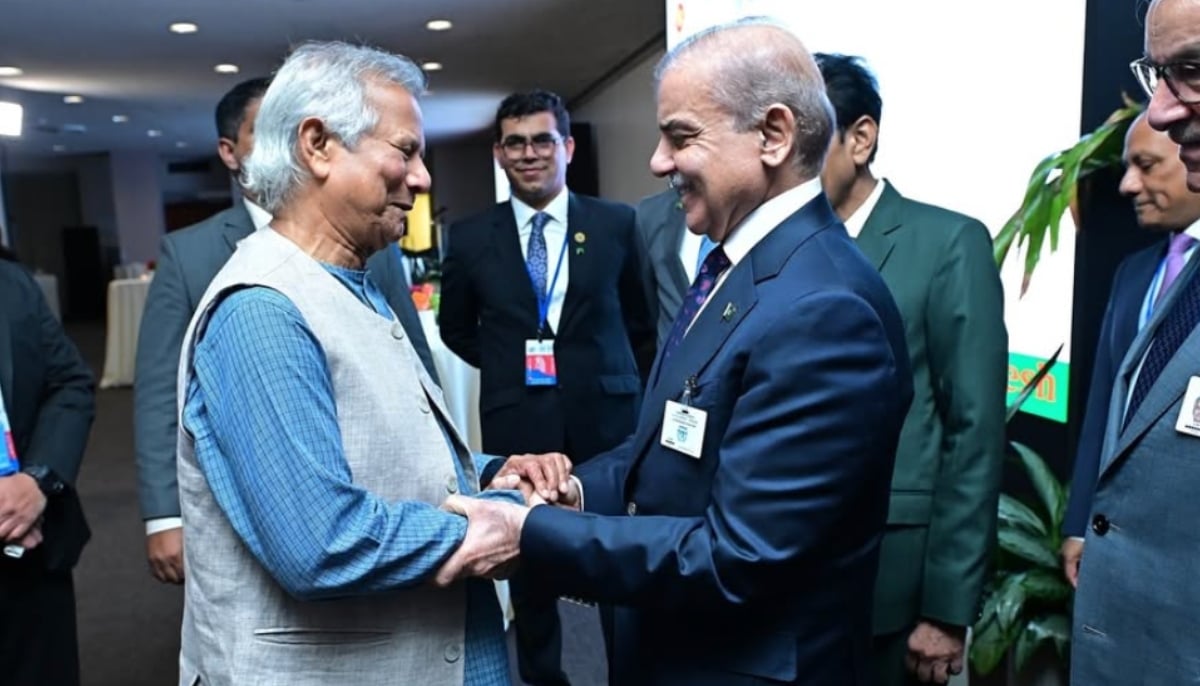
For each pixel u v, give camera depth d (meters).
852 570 0.95
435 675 0.98
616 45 6.52
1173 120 0.91
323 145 0.94
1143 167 1.52
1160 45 0.89
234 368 0.85
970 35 2.29
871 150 1.37
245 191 1.10
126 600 3.08
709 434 0.93
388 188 0.96
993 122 2.25
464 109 10.39
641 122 6.58
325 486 0.83
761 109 0.91
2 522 1.48
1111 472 1.04
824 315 0.86
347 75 0.93
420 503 0.92
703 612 0.95
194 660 0.98
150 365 1.64
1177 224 1.50
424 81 1.02
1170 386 0.98
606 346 2.31
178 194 15.36
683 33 3.02
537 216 2.35
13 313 1.62
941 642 1.36
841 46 2.57
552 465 1.17
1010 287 2.35
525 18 5.71
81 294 14.71
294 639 0.92
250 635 0.91
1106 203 2.01
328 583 0.83
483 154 14.28
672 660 0.98
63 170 14.60
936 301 1.34
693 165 0.93
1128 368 1.14
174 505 1.64
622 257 2.36
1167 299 1.11
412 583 0.88
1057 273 2.21
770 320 0.88
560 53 6.81
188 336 0.92
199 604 0.95
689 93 0.92
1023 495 2.19
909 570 1.36
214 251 1.67
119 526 3.93
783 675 0.92
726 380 0.91
